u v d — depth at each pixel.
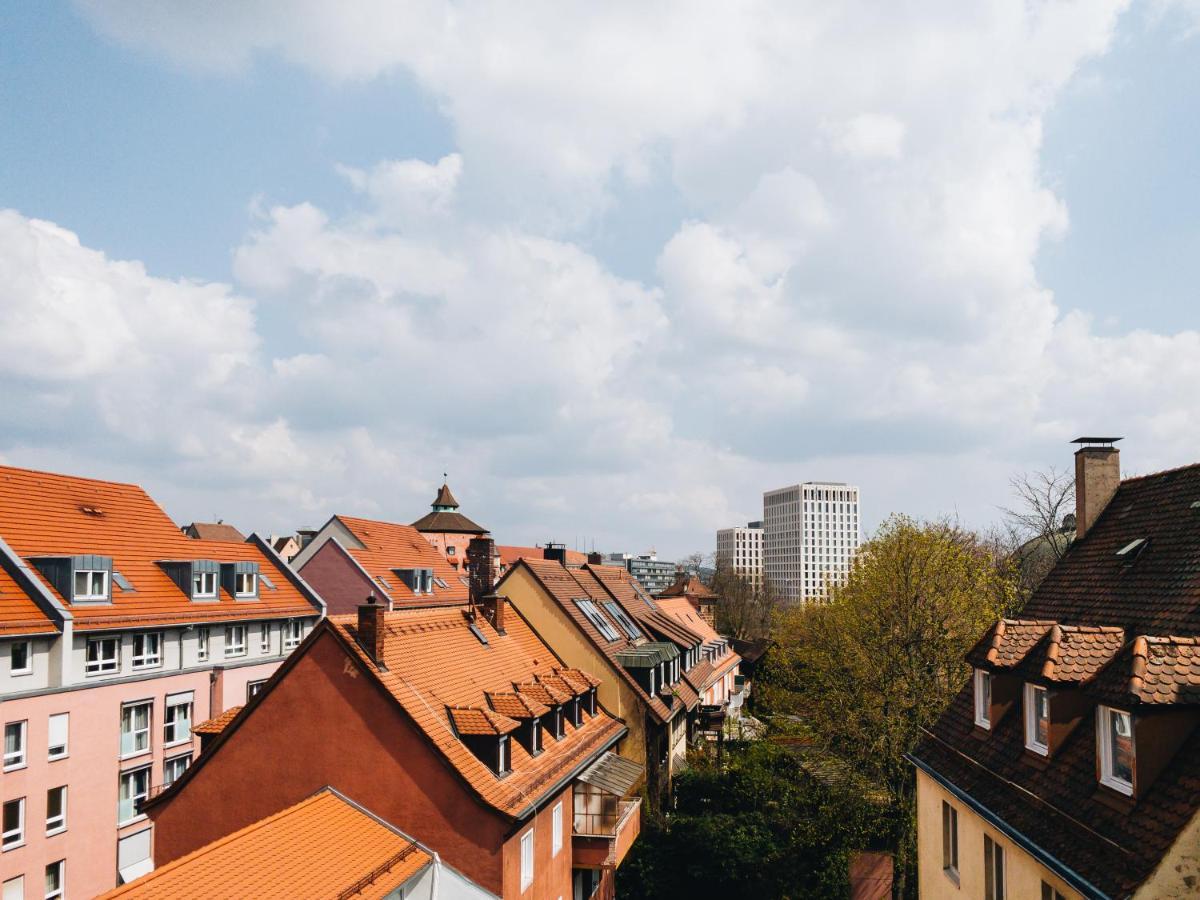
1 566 34.28
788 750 39.34
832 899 32.62
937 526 40.00
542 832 23.45
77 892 33.94
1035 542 50.12
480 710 22.41
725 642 69.19
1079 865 12.80
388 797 20.77
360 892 17.33
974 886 17.86
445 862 20.34
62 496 41.25
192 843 21.72
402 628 24.98
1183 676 12.49
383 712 21.09
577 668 33.09
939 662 34.84
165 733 39.88
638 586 53.88
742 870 31.70
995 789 16.91
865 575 38.53
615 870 30.00
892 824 33.62
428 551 68.25
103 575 37.69
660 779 35.28
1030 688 16.45
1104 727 13.46
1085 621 18.41
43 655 33.56
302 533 100.38
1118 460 22.03
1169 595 16.11
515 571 34.47
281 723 21.62
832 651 37.66
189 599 43.00
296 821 18.92
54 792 33.44
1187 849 11.05
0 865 30.66
